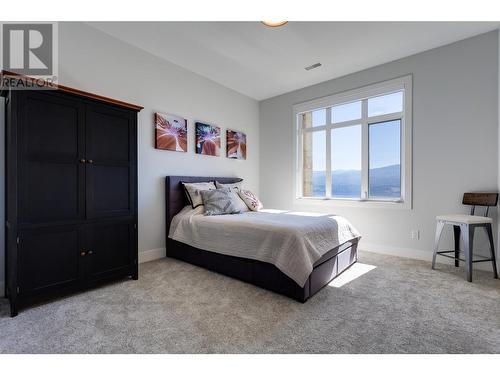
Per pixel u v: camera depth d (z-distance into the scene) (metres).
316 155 4.23
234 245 2.46
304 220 2.54
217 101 4.04
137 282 2.39
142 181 3.07
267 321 1.69
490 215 2.72
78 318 1.72
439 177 3.01
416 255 3.18
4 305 1.90
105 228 2.24
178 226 3.08
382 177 3.55
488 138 2.72
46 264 1.91
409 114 3.20
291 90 4.36
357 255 3.10
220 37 2.82
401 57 3.24
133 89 2.99
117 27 2.65
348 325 1.64
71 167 2.04
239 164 4.44
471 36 2.79
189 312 1.81
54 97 1.94
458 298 2.04
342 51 3.10
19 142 1.79
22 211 1.80
